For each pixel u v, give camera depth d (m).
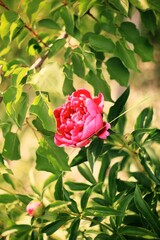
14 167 3.10
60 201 1.53
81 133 1.50
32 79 1.51
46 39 1.82
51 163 1.58
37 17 1.68
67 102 1.53
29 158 3.15
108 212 1.53
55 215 1.53
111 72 1.75
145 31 2.34
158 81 3.30
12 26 1.63
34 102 1.50
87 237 1.67
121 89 3.14
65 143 1.53
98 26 1.81
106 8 1.75
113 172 1.69
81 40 1.74
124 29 1.74
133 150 1.65
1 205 1.62
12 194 1.63
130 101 3.34
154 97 3.24
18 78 1.53
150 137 1.68
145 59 1.76
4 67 1.67
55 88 1.49
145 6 1.66
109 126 1.52
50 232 1.55
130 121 3.08
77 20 1.74
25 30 1.74
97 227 1.71
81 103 1.52
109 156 1.78
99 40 1.71
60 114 1.53
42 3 1.61
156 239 1.56
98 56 1.79
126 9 1.65
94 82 1.70
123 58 1.71
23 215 1.61
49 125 1.49
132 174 1.70
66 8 1.66
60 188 1.56
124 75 1.75
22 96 1.57
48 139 1.58
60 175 1.56
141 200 1.54
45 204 1.53
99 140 1.57
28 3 1.61
